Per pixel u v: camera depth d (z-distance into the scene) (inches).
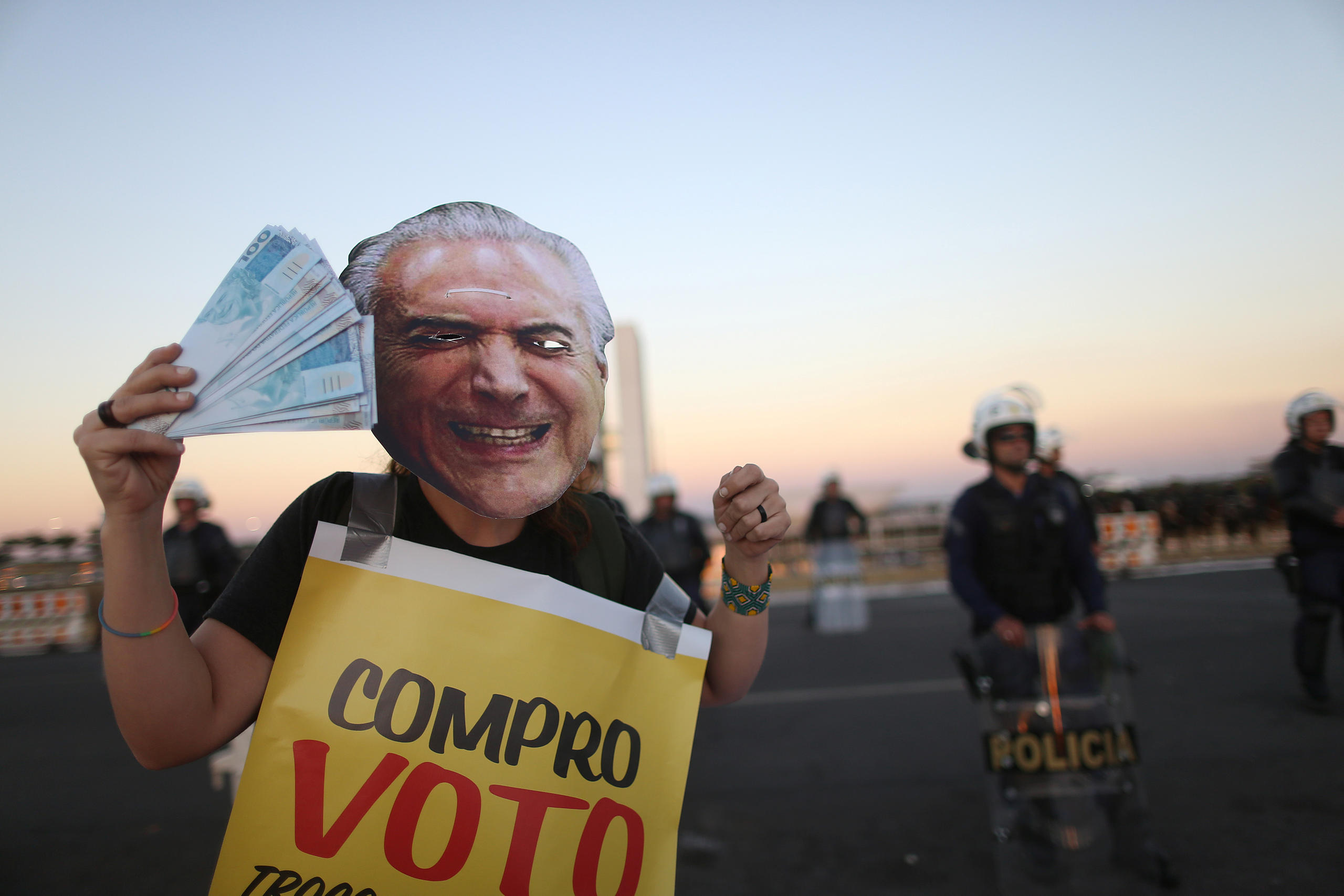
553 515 41.9
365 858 35.6
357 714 36.8
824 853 128.3
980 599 113.3
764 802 153.6
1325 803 139.3
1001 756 108.4
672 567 234.7
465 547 40.4
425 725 37.3
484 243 36.4
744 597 42.2
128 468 31.6
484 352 35.8
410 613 38.4
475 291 35.9
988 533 117.6
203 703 35.1
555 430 36.5
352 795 36.0
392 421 34.7
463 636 38.6
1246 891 108.0
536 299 36.7
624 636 41.2
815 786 161.8
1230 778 154.2
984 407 121.3
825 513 407.8
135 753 34.5
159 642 33.2
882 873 120.4
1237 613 370.3
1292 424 201.5
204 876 126.7
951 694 241.3
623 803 39.1
